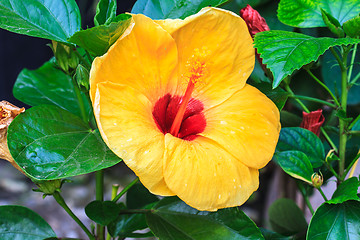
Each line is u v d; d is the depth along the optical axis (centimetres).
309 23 64
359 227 62
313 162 66
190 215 63
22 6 62
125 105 58
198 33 60
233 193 59
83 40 59
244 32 61
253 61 62
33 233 65
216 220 63
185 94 61
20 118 59
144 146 57
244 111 61
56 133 60
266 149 61
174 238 62
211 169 58
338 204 63
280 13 64
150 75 60
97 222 62
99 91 57
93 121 65
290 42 59
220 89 62
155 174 57
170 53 60
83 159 58
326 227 62
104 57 57
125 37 57
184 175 58
